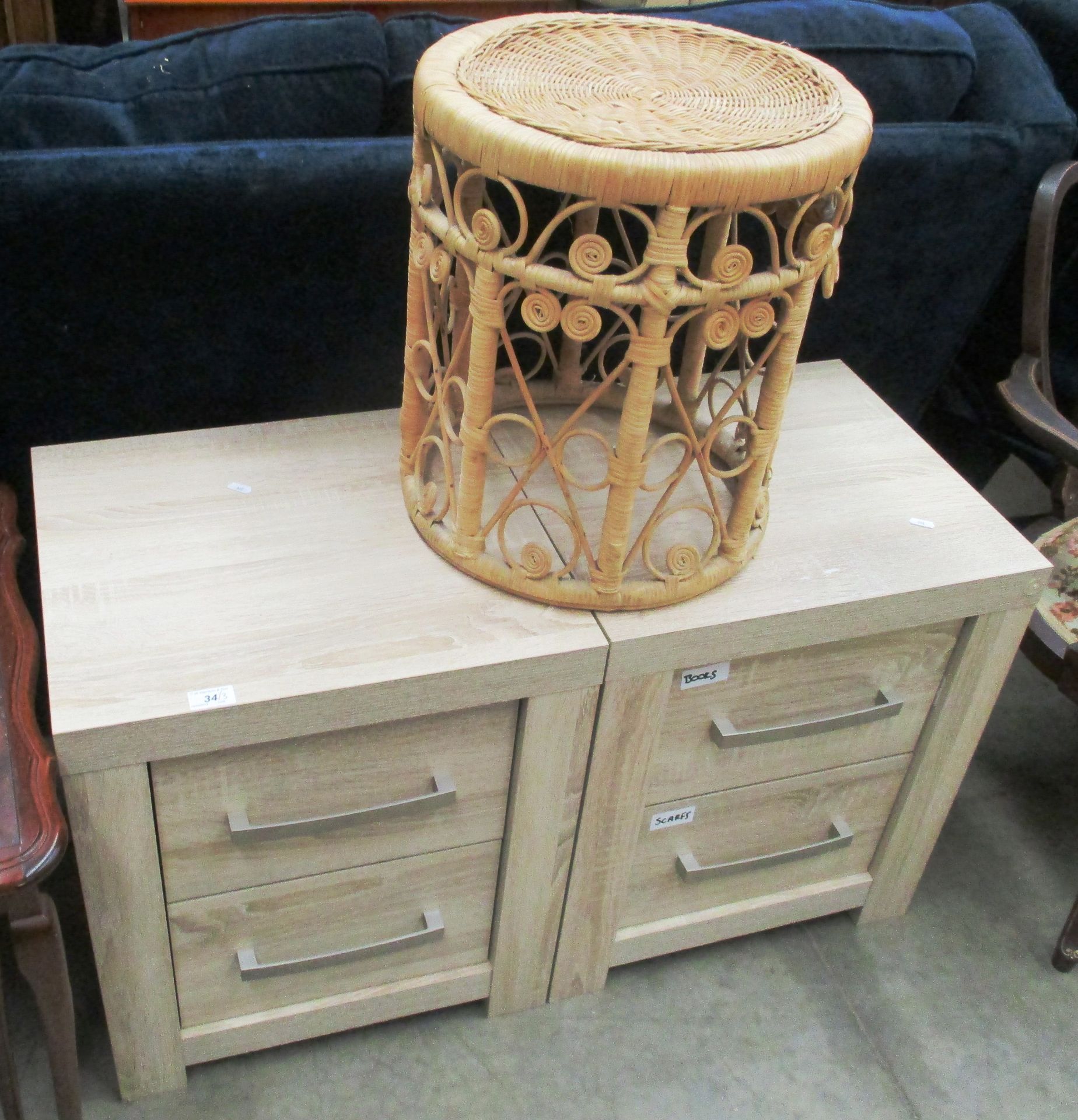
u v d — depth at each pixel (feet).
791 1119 3.87
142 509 3.49
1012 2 5.16
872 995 4.27
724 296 2.72
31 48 3.77
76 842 3.03
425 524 3.43
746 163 2.55
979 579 3.53
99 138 3.73
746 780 3.85
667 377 2.86
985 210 4.52
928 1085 4.00
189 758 3.02
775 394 3.07
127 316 3.79
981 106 4.56
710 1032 4.11
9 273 3.55
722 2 4.32
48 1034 3.11
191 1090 3.80
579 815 3.61
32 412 3.98
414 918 3.72
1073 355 5.55
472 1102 3.84
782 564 3.52
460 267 3.43
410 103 4.00
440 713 3.22
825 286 3.04
